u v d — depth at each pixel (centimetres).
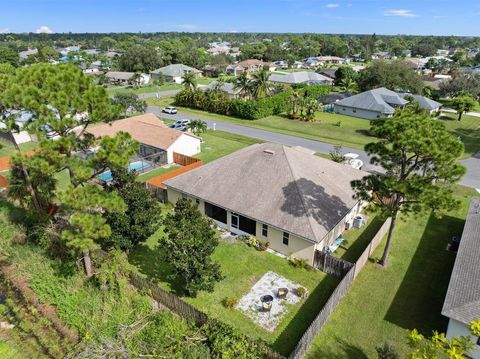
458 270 1869
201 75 12862
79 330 1781
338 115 6962
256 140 5222
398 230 2784
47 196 2620
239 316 1903
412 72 8375
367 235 2720
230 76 12675
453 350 1178
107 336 1697
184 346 1622
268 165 2767
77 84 1733
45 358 1644
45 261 2212
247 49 17575
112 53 19950
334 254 2484
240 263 2350
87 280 2086
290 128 5956
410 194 1880
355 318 1891
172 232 1808
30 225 2645
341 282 1966
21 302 1995
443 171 1878
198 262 1798
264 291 2095
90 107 1806
